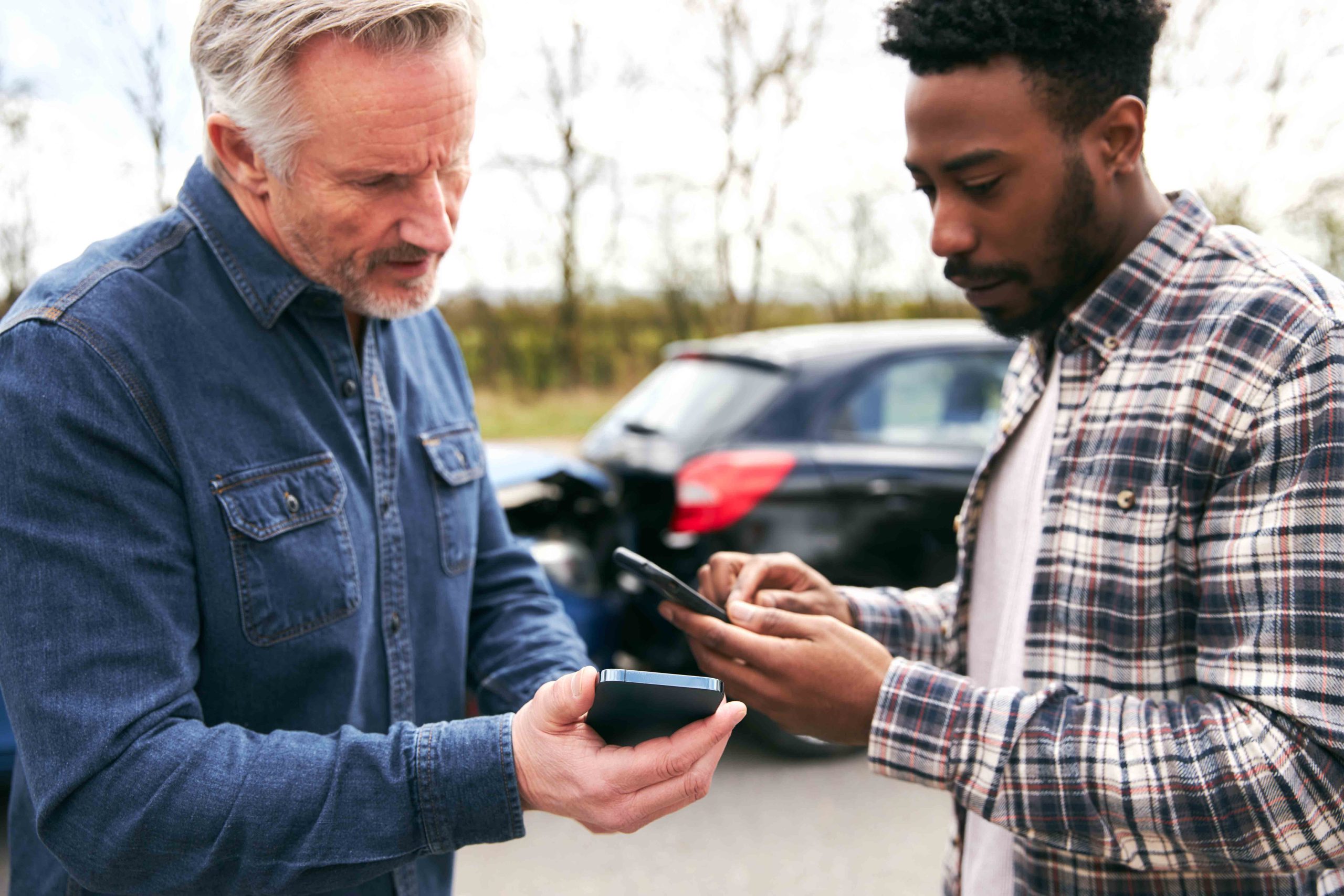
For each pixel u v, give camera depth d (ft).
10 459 2.74
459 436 4.04
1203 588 2.94
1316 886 3.35
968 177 3.26
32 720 2.67
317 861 2.71
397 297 3.39
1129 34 3.12
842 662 3.11
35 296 2.99
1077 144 3.20
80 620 2.71
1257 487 2.79
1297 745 2.57
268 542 3.14
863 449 10.48
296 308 3.40
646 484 10.44
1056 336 3.67
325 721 3.31
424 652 3.73
